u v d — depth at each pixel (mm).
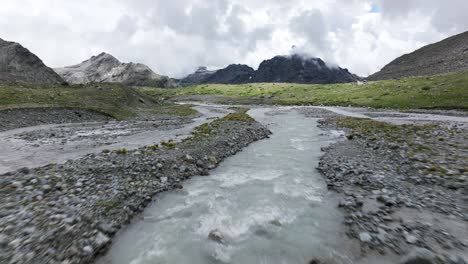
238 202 10398
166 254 6984
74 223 7617
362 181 11648
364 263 6270
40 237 6734
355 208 9195
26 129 28391
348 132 27891
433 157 14055
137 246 7316
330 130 30844
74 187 10141
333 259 6562
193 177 13453
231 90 186125
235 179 13242
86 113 41156
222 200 10586
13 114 31906
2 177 10422
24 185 9781
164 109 70438
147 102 80500
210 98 158875
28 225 7191
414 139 19688
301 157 17891
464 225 7445
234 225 8562
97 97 54031
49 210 8148
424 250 6191
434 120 39375
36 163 14320
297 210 9586
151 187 11258
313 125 37125
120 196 9828
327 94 120062
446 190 9938
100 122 38188
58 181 10438
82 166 12492
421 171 12070
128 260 6684
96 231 7500
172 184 12039
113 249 7098
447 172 11445
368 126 29781
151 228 8336
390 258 6320
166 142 19609
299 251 7020
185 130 29484
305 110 69625
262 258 6797
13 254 6012
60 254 6305
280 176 13703
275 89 169625
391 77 174000
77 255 6434
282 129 33156
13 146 19078
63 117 37094
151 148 17078
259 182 12773
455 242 6613
